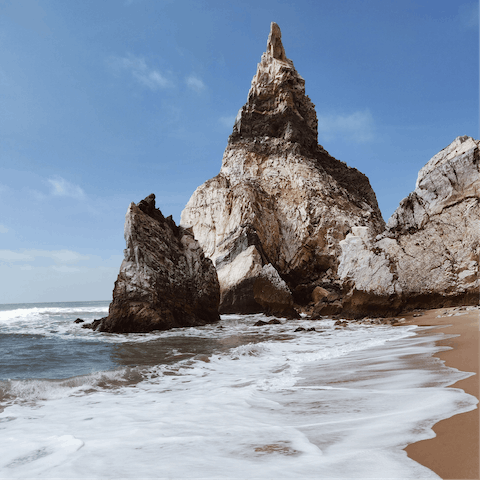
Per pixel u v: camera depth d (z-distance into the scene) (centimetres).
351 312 2064
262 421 420
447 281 1833
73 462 320
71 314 3234
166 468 298
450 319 1468
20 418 481
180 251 2141
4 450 361
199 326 1895
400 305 1888
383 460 286
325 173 3659
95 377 720
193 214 3566
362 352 923
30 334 1595
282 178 3478
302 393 547
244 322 2095
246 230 3012
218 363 891
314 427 383
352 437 342
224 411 470
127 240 1862
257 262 2858
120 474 291
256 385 632
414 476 257
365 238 2303
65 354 1077
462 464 269
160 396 595
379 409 429
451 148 2156
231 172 3628
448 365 639
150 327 1675
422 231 2042
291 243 3180
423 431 339
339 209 3303
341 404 467
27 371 841
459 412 385
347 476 264
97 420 462
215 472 284
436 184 2056
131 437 383
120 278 1767
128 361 959
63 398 594
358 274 2062
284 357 943
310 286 3005
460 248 1867
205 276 2161
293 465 288
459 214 1944
